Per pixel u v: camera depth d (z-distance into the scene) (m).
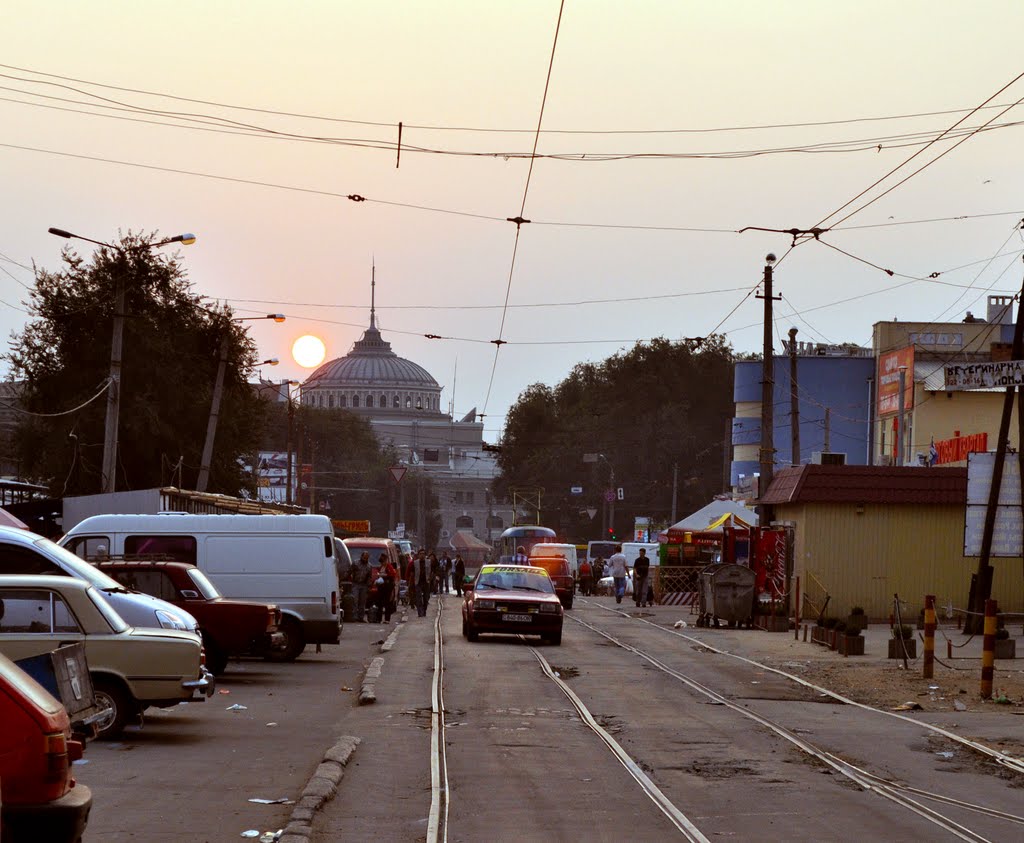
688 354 133.00
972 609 32.09
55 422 57.62
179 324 60.41
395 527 156.25
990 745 16.97
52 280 59.00
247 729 18.69
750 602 41.75
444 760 15.60
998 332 80.81
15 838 8.63
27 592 17.47
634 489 127.06
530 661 29.75
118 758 15.84
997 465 30.20
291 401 84.44
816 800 13.18
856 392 82.38
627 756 15.95
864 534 43.94
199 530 30.09
